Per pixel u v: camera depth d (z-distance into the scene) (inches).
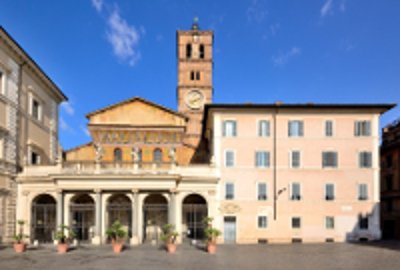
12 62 1459.2
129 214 1640.0
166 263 987.3
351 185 1588.3
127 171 1496.1
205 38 2701.8
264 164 1588.3
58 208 1466.5
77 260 1043.9
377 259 1058.7
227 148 1590.8
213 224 1531.7
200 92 2600.9
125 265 954.1
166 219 1656.0
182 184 1539.1
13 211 1482.5
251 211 1557.6
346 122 1621.6
